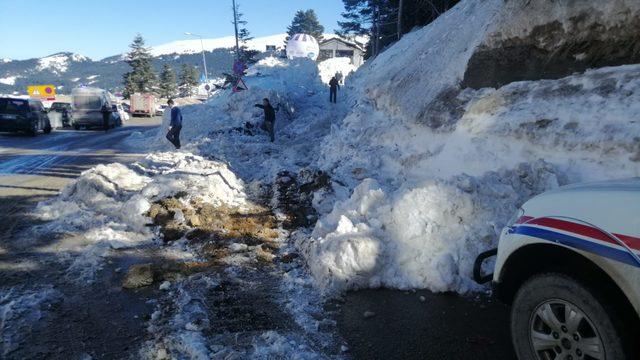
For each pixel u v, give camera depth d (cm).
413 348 332
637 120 437
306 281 452
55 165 1233
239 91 2073
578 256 252
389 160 789
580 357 243
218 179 798
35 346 333
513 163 532
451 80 786
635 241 221
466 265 433
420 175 683
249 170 1075
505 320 372
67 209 693
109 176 807
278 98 2083
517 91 594
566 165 475
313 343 340
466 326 364
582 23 553
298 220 664
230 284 448
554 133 499
